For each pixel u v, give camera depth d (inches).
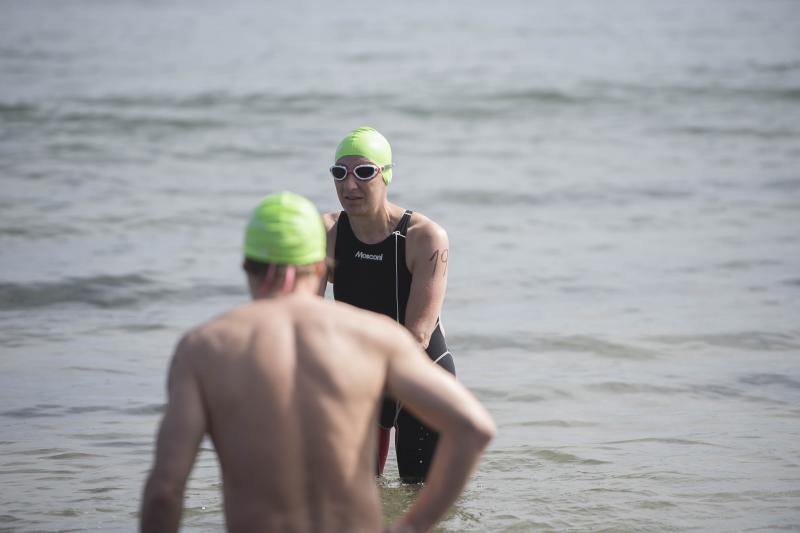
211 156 1472.7
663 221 1140.5
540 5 3710.6
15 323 780.0
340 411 242.8
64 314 807.1
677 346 716.0
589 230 1106.1
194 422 239.3
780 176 1359.5
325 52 2495.1
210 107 1815.9
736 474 482.3
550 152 1533.0
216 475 493.0
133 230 1079.0
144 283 890.1
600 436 543.8
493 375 658.8
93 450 522.6
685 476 480.4
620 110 1846.7
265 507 240.5
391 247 433.7
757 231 1086.4
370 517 247.3
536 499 454.3
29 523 427.8
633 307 818.8
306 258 257.8
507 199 1257.4
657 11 3491.6
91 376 650.8
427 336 430.9
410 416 452.1
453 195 1273.4
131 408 590.2
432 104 1873.8
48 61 2309.3
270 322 247.6
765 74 2154.3
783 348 710.5
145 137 1585.9
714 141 1599.4
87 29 2984.7
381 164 426.0
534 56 2421.3
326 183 1317.7
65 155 1451.8
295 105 1846.7
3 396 606.9
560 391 624.1
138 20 3255.4
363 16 3346.5
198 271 931.3
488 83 2059.5
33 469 494.3
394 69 2223.2
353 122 1733.5
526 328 761.6
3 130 1600.6
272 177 1350.9
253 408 240.2
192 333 246.5
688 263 962.7
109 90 1942.7
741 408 589.9
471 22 3154.5
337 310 253.8
